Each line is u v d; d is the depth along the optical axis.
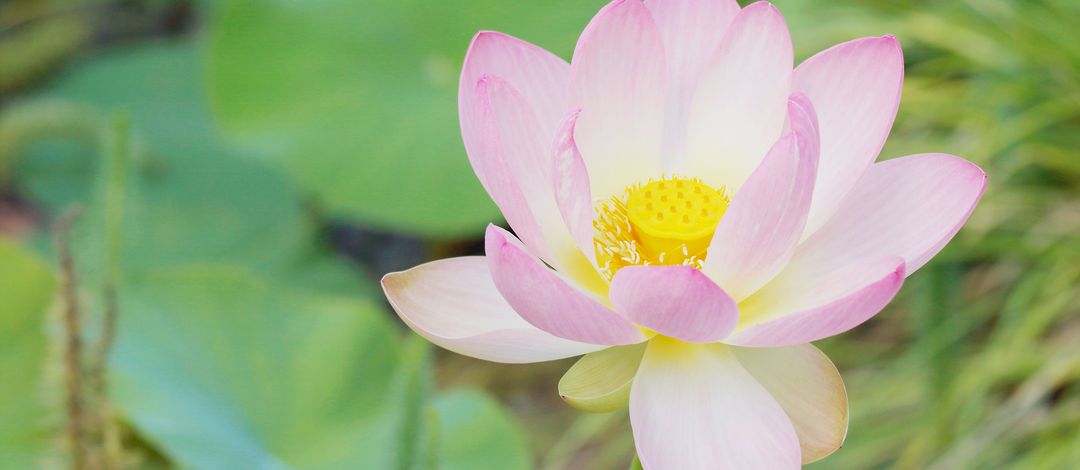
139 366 1.44
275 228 2.22
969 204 1.16
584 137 1.21
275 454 1.43
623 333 1.15
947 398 1.69
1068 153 1.94
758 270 1.17
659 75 1.21
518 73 1.20
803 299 1.17
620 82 1.21
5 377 1.42
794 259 1.18
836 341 2.08
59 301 1.31
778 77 1.21
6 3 3.11
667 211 1.21
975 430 1.76
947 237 1.16
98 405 1.34
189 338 1.47
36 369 1.42
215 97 1.90
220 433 1.42
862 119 1.18
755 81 1.21
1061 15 1.92
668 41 1.23
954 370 1.69
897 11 2.06
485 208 1.79
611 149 1.22
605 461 2.01
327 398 1.46
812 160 1.14
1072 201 1.96
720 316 1.14
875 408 1.90
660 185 1.22
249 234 2.20
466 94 1.19
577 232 1.17
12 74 2.79
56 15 3.10
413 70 1.89
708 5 1.22
